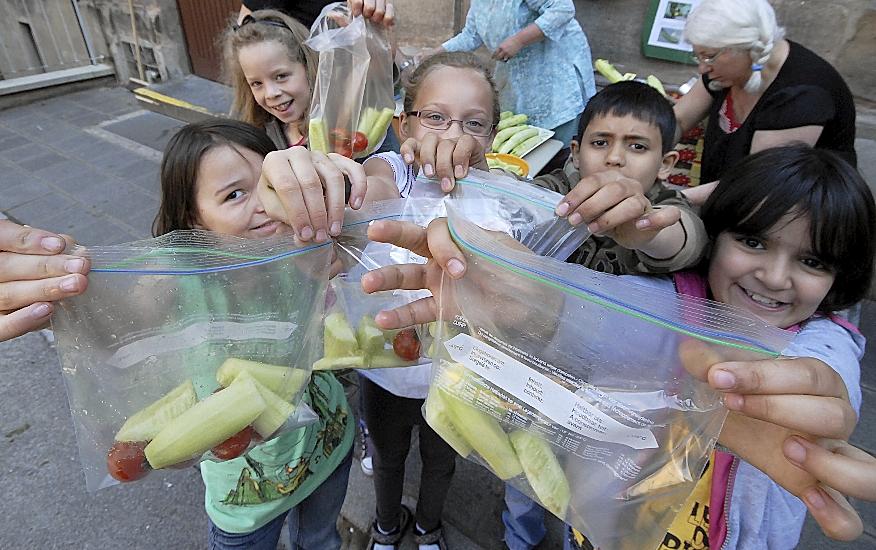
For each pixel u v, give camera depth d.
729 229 0.99
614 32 3.43
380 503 1.69
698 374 0.60
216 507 1.16
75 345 0.70
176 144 0.99
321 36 1.63
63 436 2.22
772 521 0.95
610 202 0.81
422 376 1.22
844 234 0.90
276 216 0.74
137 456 0.73
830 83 1.86
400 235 0.69
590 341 0.65
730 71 1.94
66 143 4.78
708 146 2.25
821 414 0.54
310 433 1.19
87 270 0.66
